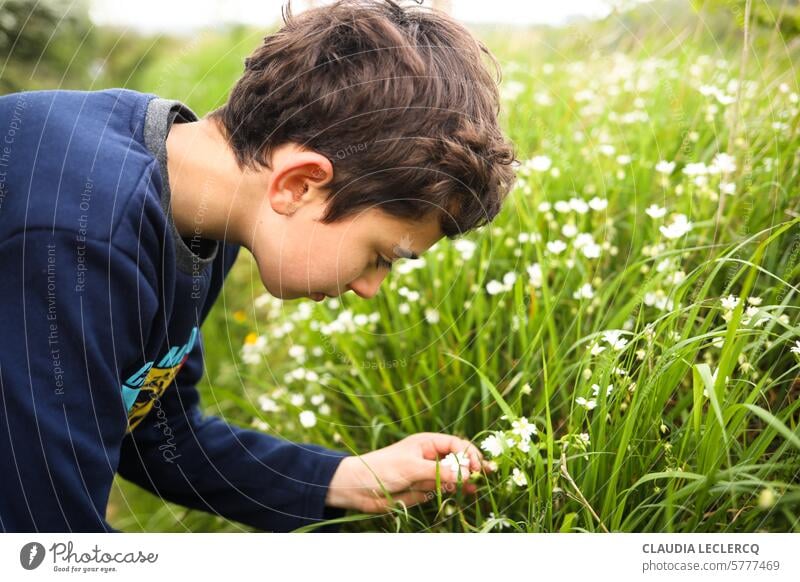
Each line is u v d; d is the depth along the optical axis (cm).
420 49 54
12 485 47
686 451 56
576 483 58
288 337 94
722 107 87
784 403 61
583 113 101
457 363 74
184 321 59
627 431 53
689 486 51
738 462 56
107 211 47
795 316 63
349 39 54
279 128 54
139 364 55
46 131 50
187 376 69
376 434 71
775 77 85
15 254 47
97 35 203
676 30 105
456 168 53
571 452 58
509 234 84
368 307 88
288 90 54
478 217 57
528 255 81
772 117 77
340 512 68
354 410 81
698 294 64
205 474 69
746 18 72
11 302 47
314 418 70
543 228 83
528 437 55
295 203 53
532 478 61
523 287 77
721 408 53
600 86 104
